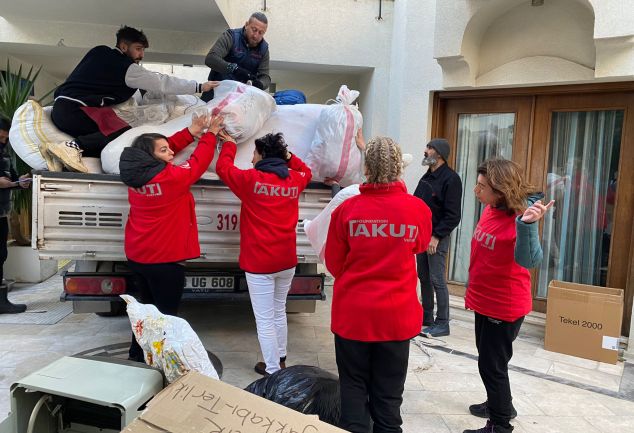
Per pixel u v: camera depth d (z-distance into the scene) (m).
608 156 4.95
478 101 5.49
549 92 5.01
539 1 4.82
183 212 3.23
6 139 5.09
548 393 3.61
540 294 5.37
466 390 3.60
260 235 3.27
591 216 5.09
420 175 5.71
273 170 3.23
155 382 1.93
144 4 5.15
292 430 1.60
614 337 4.17
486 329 2.80
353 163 3.75
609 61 4.32
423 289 4.92
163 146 3.15
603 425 3.17
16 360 3.81
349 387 2.30
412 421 3.13
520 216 2.54
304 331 4.78
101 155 3.63
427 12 5.53
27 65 7.56
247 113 3.63
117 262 3.85
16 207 6.04
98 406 1.97
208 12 5.38
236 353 4.14
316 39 6.53
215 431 1.59
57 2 5.12
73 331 4.52
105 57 3.74
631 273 4.66
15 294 5.75
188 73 10.09
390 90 6.60
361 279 2.24
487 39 5.19
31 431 1.82
